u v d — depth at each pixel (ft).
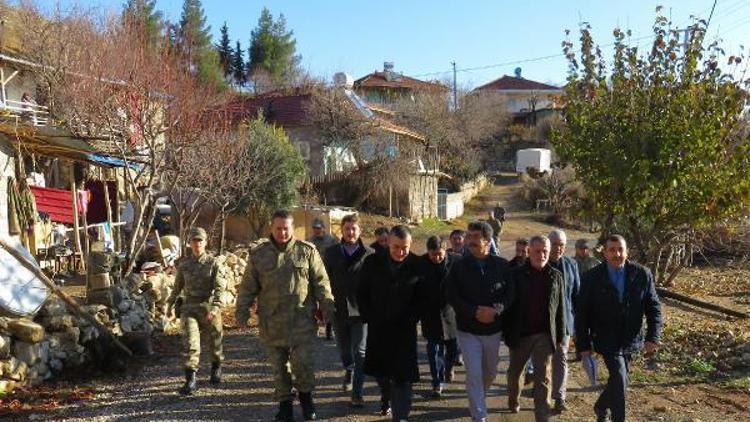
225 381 24.40
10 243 24.71
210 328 23.88
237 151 55.36
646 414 21.02
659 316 18.93
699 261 67.62
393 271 18.78
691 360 27.55
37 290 24.54
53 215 44.37
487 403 22.20
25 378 22.47
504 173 182.80
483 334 19.04
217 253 48.29
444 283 20.02
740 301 46.01
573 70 35.32
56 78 49.88
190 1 136.05
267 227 69.10
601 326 19.01
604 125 34.09
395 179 99.30
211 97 55.36
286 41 209.15
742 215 36.76
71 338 24.90
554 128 38.68
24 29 57.16
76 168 53.16
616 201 34.37
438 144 143.74
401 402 18.83
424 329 22.68
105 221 52.11
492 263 19.27
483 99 185.16
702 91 32.68
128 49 46.91
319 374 25.72
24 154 39.24
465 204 139.44
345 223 23.26
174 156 43.86
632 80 33.81
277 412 20.68
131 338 27.61
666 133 32.27
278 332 19.33
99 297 29.09
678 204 33.83
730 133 33.40
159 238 46.78
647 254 36.63
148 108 42.32
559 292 19.49
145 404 21.58
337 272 22.84
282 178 68.23
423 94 154.40
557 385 21.12
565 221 114.62
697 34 33.32
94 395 22.36
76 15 54.75
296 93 110.11
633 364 27.37
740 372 26.07
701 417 20.71
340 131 98.02
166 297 34.19
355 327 21.94
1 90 51.08
